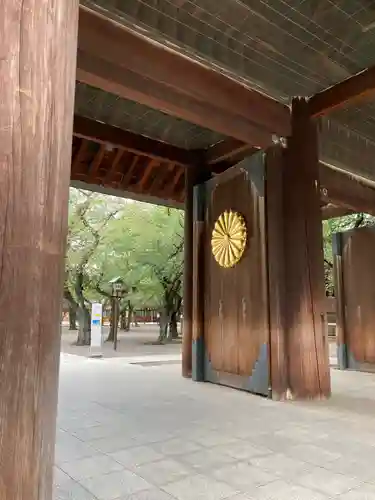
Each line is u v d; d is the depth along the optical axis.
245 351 7.34
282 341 6.65
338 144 8.23
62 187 1.94
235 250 7.73
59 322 1.87
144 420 5.05
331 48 6.09
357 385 8.23
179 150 9.39
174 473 3.32
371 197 10.52
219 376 7.92
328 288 23.41
